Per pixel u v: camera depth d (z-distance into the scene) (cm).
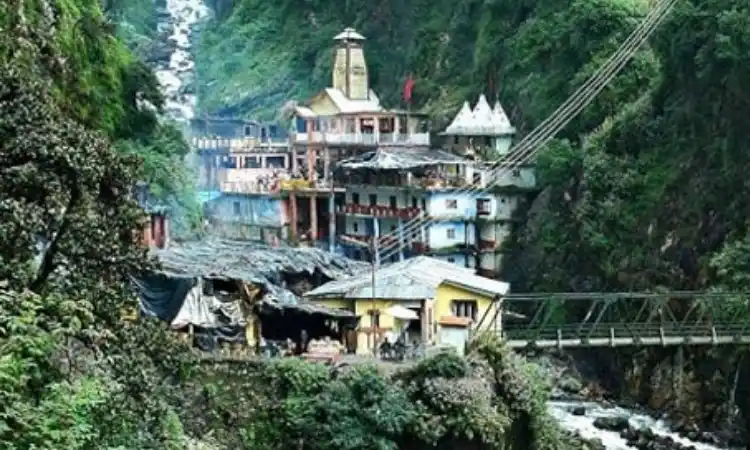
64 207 2944
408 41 13362
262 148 12281
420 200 10144
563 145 9756
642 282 8338
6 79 2997
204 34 16412
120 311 3025
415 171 10219
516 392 4459
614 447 6431
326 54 13975
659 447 6425
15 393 2148
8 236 2770
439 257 9975
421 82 12694
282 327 5419
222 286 5244
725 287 7244
